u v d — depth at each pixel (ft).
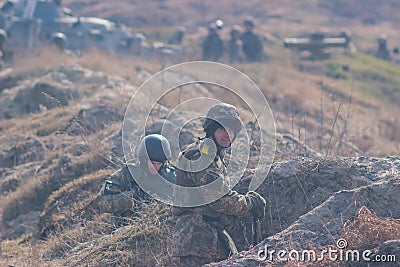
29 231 65.67
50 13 165.99
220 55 173.27
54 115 92.73
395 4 367.86
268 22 305.73
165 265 42.98
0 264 53.11
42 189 70.28
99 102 92.32
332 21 324.60
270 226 45.47
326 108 112.16
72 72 115.75
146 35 255.09
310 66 196.03
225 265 38.45
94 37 164.35
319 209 41.01
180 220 40.27
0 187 76.13
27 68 130.11
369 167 46.60
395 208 40.93
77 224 59.11
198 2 323.16
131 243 47.14
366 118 128.16
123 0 322.14
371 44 280.51
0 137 93.50
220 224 40.14
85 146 74.59
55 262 51.16
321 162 47.75
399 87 180.65
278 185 47.50
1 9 167.32
